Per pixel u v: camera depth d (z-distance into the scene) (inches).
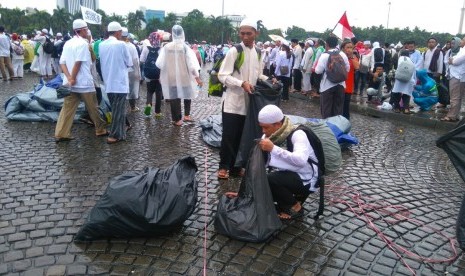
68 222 153.3
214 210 167.0
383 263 133.2
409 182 213.5
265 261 131.5
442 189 204.7
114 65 255.8
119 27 260.1
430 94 417.4
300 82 581.6
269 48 669.9
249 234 139.9
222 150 203.9
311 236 148.8
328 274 125.6
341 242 145.6
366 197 189.0
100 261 128.2
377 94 473.7
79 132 292.5
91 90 267.9
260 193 143.1
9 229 146.5
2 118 324.2
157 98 348.8
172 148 260.2
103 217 136.6
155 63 321.4
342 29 454.6
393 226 159.9
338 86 295.7
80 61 257.1
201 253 134.6
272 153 146.3
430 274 128.4
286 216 160.7
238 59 192.2
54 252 132.1
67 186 189.6
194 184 154.6
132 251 134.3
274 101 191.8
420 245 146.1
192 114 384.8
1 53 561.9
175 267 126.3
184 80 316.2
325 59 295.6
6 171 205.9
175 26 306.0
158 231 139.9
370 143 296.8
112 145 262.1
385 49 545.6
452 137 132.6
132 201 136.6
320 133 175.9
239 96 196.9
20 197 174.9
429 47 450.3
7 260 127.0
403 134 334.0
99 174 207.5
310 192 161.9
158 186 142.6
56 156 234.4
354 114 429.7
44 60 641.6
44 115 317.4
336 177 215.3
